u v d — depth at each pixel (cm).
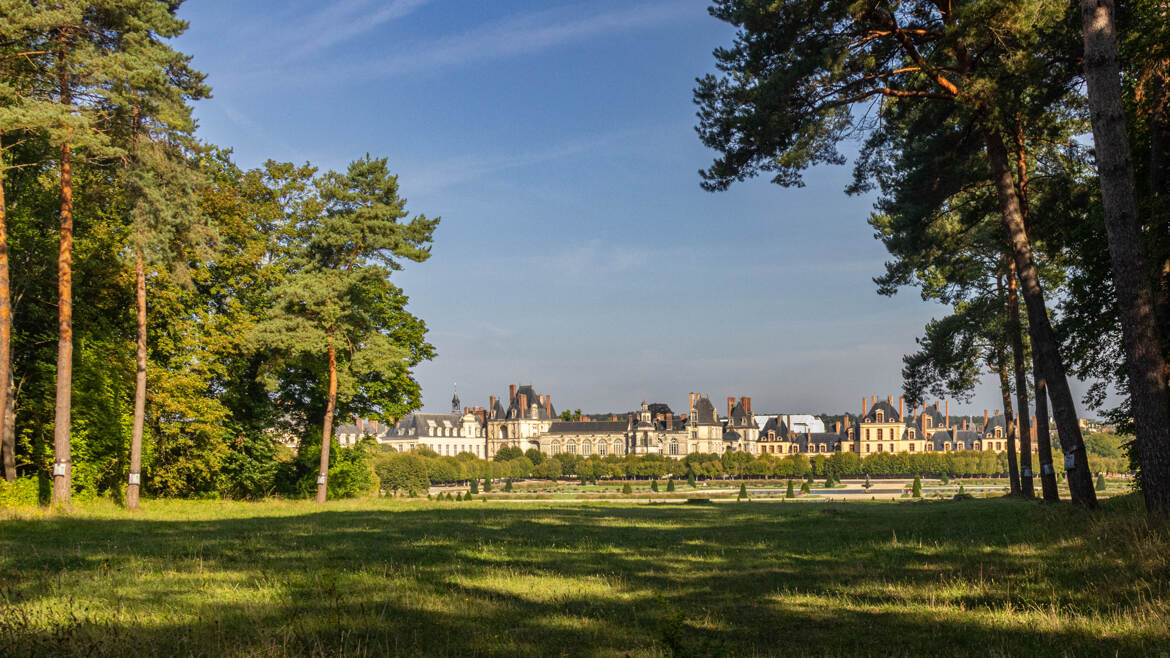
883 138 2281
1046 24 1791
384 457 11444
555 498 8075
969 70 1945
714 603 1023
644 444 17400
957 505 2861
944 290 4069
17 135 2777
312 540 1722
